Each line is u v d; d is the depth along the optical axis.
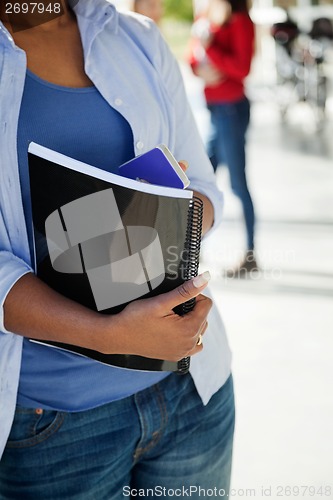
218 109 5.80
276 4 14.76
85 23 1.79
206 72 5.75
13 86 1.64
